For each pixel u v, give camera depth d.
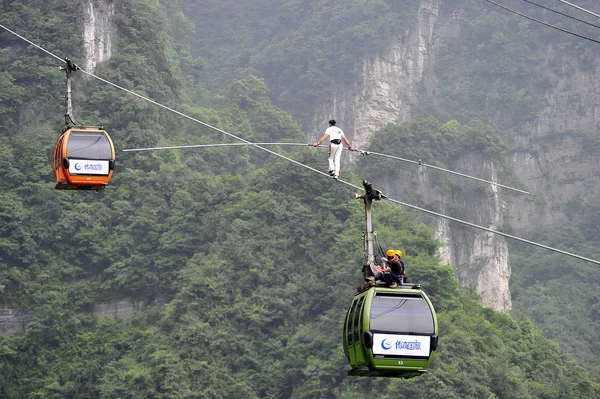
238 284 160.75
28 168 176.38
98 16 198.88
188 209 175.12
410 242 168.12
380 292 35.97
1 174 173.50
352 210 173.00
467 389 133.88
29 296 161.12
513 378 141.12
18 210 167.62
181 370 144.75
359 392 138.25
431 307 35.72
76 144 48.75
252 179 182.88
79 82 191.62
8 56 191.62
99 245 170.12
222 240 169.25
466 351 141.38
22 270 164.38
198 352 148.62
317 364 144.50
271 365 150.62
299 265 166.25
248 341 153.50
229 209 172.75
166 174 181.75
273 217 170.38
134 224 172.00
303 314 158.50
